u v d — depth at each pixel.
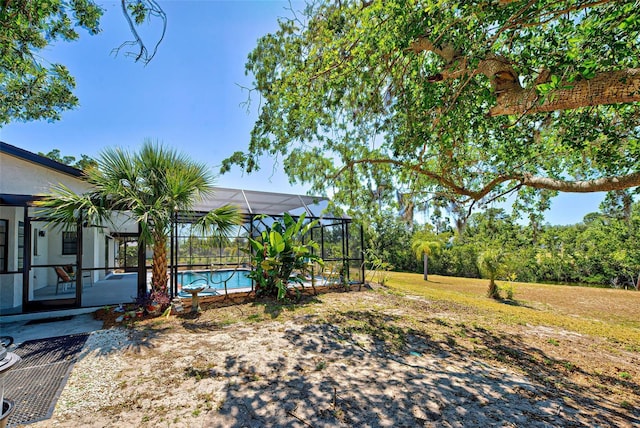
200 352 4.62
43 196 6.70
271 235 8.57
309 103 5.34
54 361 4.24
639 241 18.36
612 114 4.68
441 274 25.53
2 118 7.28
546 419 3.01
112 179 6.39
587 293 15.28
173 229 7.55
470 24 3.01
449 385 3.73
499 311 9.05
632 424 2.98
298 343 5.13
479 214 7.68
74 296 8.55
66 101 7.68
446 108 4.08
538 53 3.24
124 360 4.29
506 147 5.68
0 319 6.35
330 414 3.00
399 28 3.34
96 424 2.78
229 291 8.95
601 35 2.75
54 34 5.32
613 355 5.47
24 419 2.85
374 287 12.03
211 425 2.79
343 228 11.44
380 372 4.07
